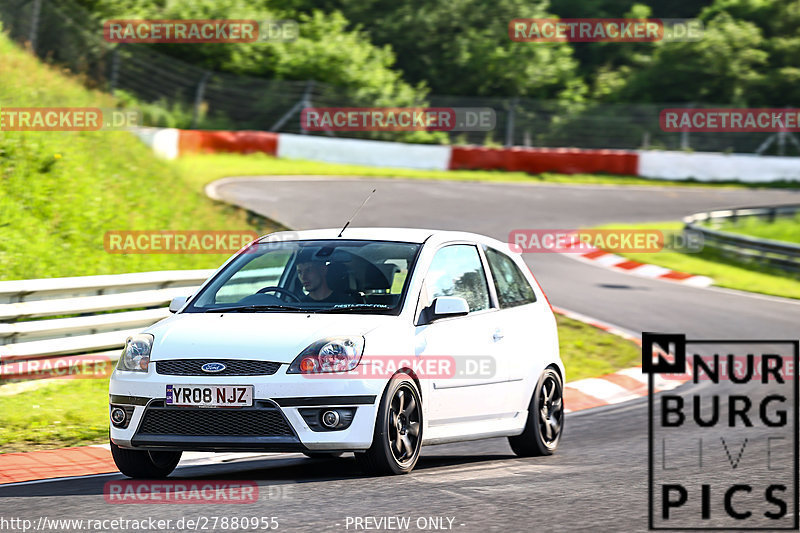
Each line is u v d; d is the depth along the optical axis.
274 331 20.73
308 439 19.91
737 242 82.19
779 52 159.75
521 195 99.38
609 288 63.94
